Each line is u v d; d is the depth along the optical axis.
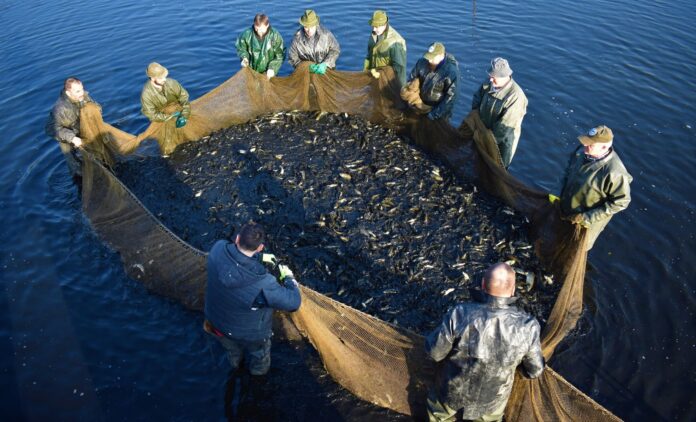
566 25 14.67
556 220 7.21
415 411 5.54
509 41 13.89
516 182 7.88
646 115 11.01
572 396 4.67
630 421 5.64
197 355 6.32
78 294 7.10
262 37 10.40
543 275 7.37
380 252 7.67
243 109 10.80
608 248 7.87
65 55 13.51
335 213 8.41
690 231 8.18
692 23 14.62
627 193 6.17
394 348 5.23
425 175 9.26
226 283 4.88
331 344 5.54
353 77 10.39
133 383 6.00
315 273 7.32
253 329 5.31
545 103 11.47
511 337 4.18
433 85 9.13
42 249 7.81
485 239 7.87
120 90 12.14
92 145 8.98
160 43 14.12
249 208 8.59
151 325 6.69
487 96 8.37
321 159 9.75
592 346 6.44
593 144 6.12
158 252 6.86
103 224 7.82
